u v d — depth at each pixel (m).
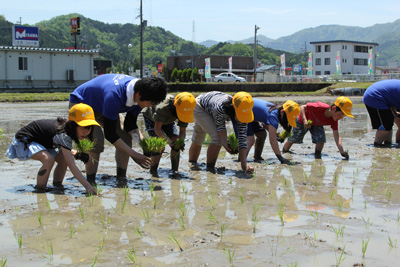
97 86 5.32
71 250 3.21
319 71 75.75
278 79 58.12
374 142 9.12
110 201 4.62
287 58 183.88
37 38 41.31
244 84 37.97
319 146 7.82
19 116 16.41
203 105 6.45
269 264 2.98
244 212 4.25
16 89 36.28
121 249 3.24
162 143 5.73
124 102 5.16
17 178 5.71
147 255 3.12
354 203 4.62
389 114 8.88
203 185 5.45
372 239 3.50
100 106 5.32
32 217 4.02
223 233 3.61
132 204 4.51
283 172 6.31
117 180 5.69
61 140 4.88
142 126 12.38
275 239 3.48
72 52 39.12
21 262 2.98
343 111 7.30
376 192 5.12
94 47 164.50
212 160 6.61
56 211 4.23
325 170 6.46
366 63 76.25
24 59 36.66
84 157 5.02
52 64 38.19
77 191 5.06
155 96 5.04
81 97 5.40
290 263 3.00
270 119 6.97
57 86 38.66
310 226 3.82
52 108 21.62
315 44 75.81
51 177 5.83
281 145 9.05
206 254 3.15
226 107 6.11
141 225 3.81
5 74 35.81
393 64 114.44
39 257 3.07
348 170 6.46
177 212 4.23
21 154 5.11
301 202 4.65
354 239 3.49
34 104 25.44
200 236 3.54
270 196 4.91
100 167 6.55
